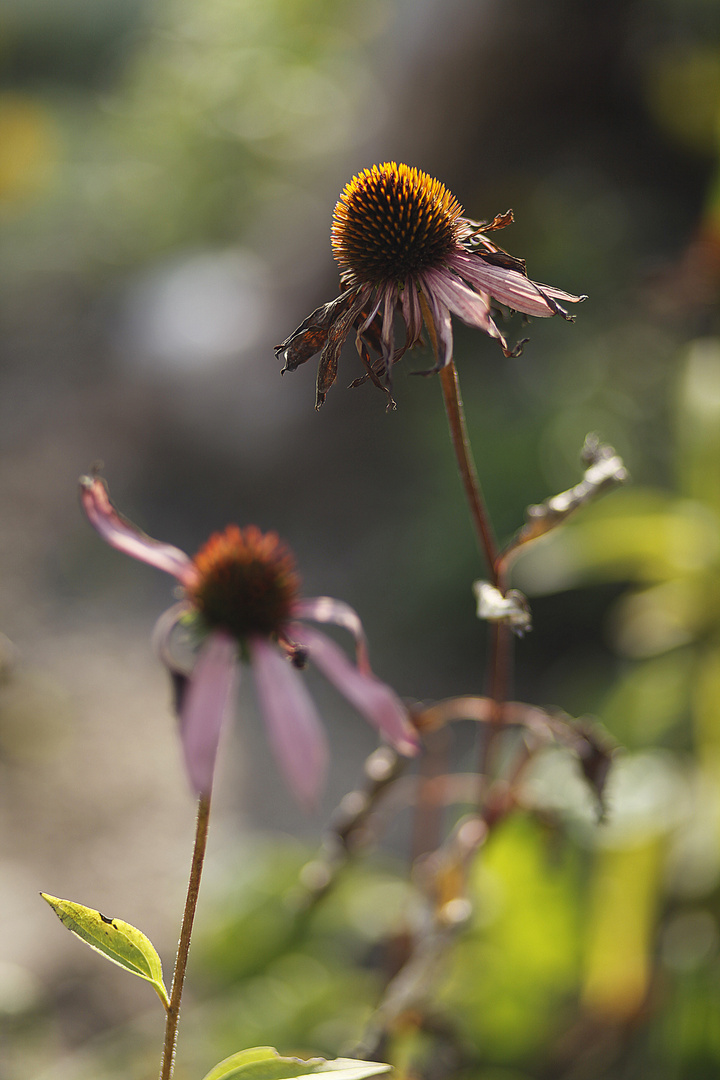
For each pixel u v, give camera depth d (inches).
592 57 128.9
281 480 132.4
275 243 155.7
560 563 62.5
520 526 98.9
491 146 136.5
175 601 112.2
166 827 78.3
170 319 150.5
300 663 36.8
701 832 51.0
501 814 40.8
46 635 104.2
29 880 71.6
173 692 35.9
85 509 37.0
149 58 195.3
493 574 37.6
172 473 137.2
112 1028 56.4
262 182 169.5
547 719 39.6
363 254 36.3
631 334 111.1
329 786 82.4
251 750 88.0
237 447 134.2
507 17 126.1
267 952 50.2
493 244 36.5
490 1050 45.4
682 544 60.1
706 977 46.4
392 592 109.0
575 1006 47.5
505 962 46.6
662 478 93.4
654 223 134.0
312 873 40.7
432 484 114.1
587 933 46.4
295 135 167.5
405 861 68.2
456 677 97.2
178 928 64.6
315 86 167.6
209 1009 50.2
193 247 174.4
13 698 91.3
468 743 85.7
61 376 154.8
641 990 46.6
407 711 39.8
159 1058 46.6
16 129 217.8
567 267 128.3
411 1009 41.2
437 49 130.9
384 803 41.8
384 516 122.0
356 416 132.0
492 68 129.7
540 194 138.9
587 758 39.4
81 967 62.4
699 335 103.9
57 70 322.3
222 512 131.3
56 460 136.6
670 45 132.3
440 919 40.7
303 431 133.0
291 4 170.6
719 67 127.1
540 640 99.0
